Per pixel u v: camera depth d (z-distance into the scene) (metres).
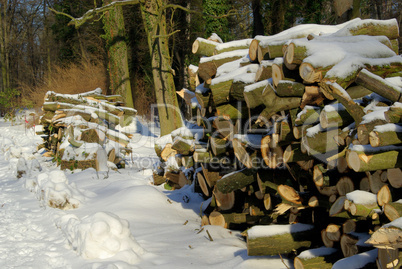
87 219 5.01
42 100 25.61
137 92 26.16
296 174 4.74
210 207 6.59
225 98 5.50
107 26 22.12
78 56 31.69
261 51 5.17
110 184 9.09
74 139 11.88
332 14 19.91
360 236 3.77
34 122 23.16
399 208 3.37
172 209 7.20
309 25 5.27
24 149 16.53
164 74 17.59
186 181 8.69
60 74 27.14
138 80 27.00
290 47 4.27
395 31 4.61
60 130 13.85
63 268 4.49
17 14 45.06
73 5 32.31
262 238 4.32
